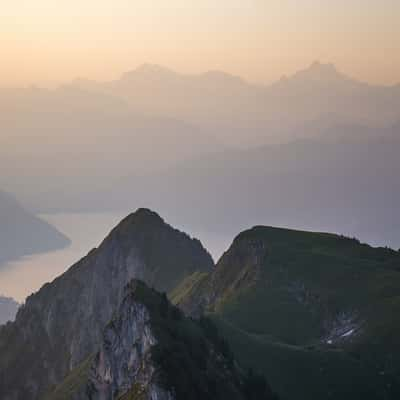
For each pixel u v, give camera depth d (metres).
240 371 164.12
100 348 167.25
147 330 152.88
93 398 164.12
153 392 135.62
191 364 145.50
